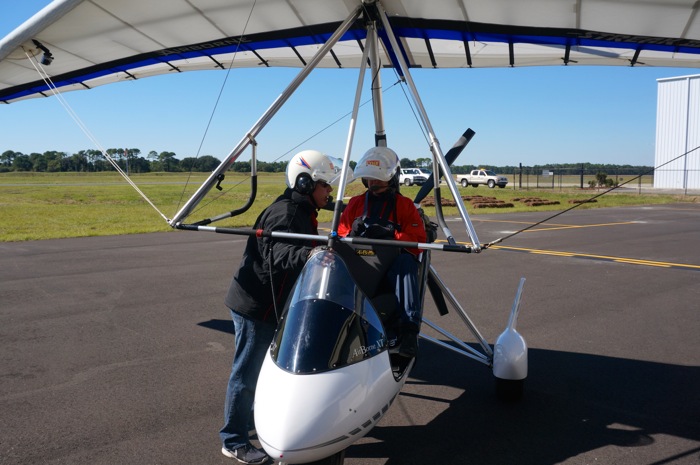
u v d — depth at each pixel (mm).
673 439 3707
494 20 5301
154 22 5434
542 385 4668
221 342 5797
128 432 3789
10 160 130250
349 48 6355
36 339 5875
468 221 3379
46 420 3965
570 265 10523
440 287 4430
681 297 7836
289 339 2734
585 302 7543
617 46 5781
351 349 2744
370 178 3682
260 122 4121
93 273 9539
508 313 6996
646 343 5773
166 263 10562
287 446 2453
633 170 47500
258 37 6023
